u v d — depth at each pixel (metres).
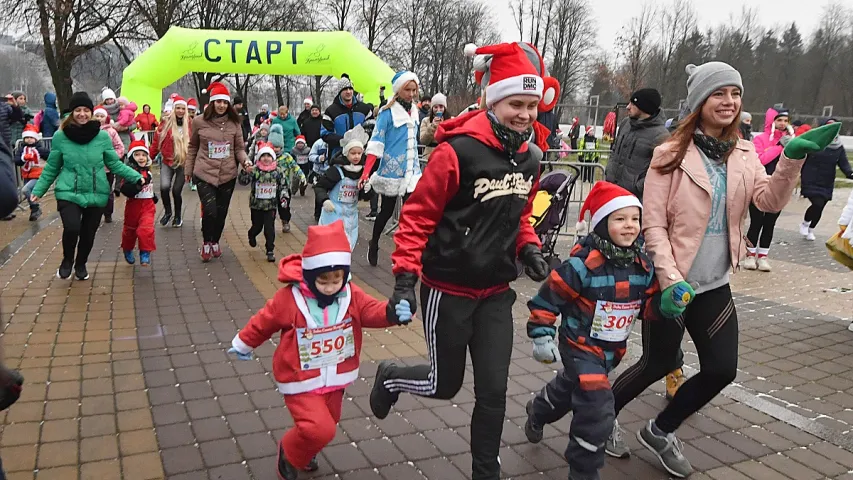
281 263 3.04
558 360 3.37
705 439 3.89
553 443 3.75
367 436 3.74
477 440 2.93
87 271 7.16
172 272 7.33
